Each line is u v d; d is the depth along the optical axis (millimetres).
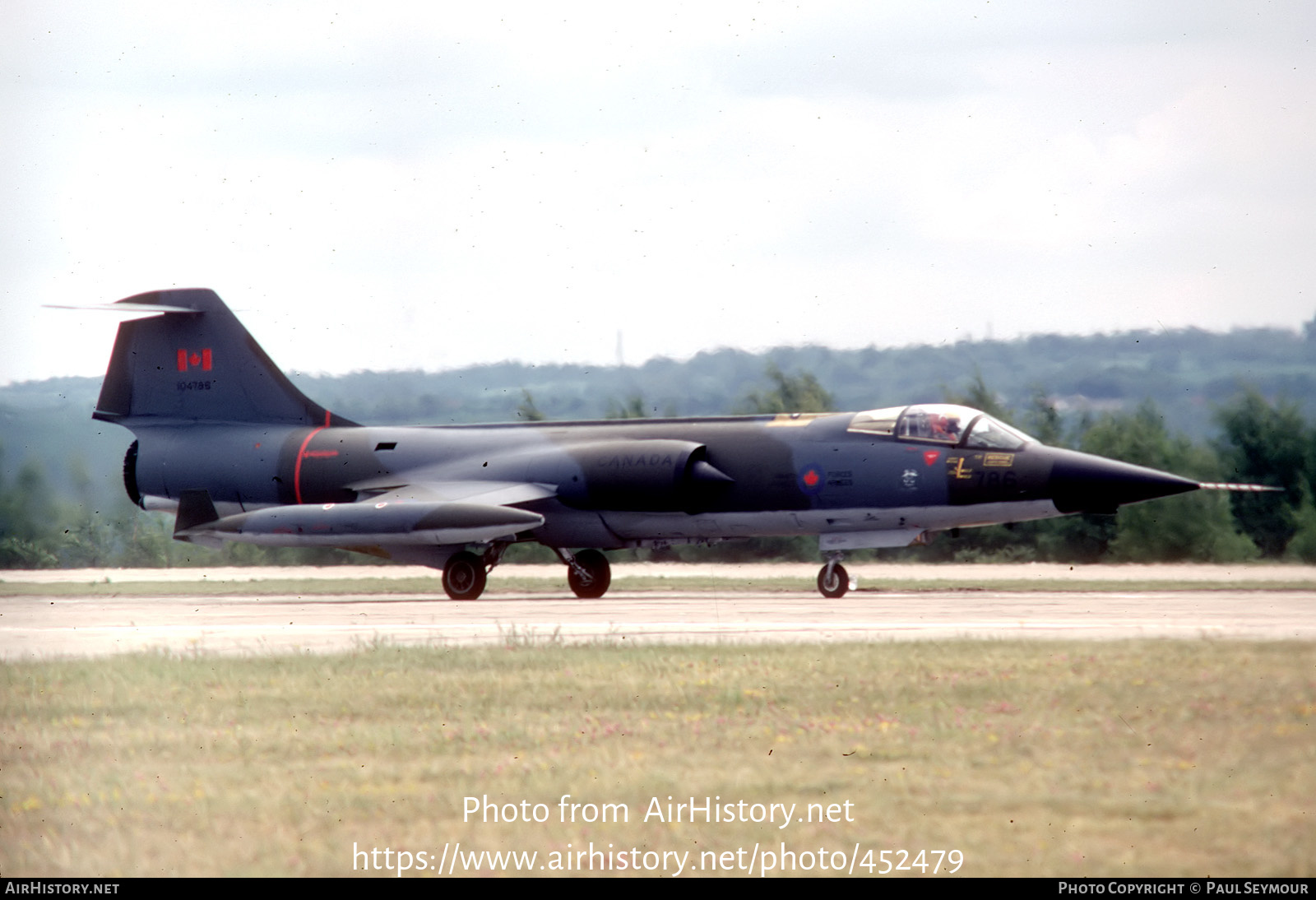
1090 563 140625
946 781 31469
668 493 88875
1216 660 47875
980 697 41125
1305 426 145000
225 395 106562
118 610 84688
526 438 97562
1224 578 110625
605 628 65438
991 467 84875
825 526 89125
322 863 26406
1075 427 160750
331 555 162125
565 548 95500
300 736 37156
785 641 56750
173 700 42688
